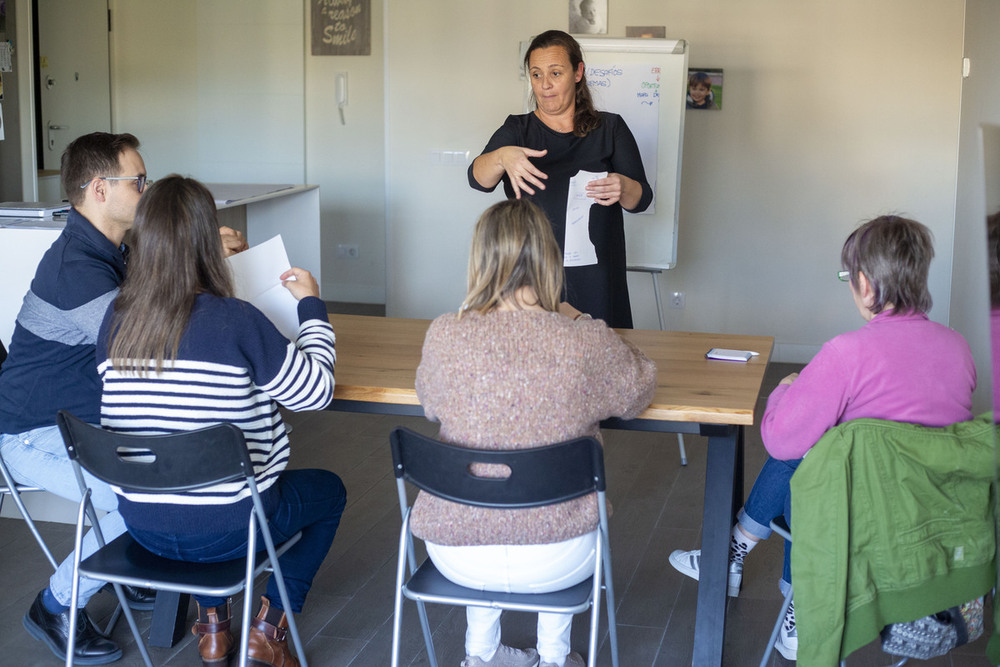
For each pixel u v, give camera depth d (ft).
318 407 6.78
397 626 6.45
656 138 15.25
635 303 19.51
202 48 24.32
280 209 17.25
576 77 10.75
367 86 23.76
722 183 18.81
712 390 7.21
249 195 14.94
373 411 7.46
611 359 5.92
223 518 6.55
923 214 18.15
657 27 18.52
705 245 19.11
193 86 24.56
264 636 7.47
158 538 6.67
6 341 10.36
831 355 6.34
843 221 18.51
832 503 5.97
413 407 7.36
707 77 18.40
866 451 5.95
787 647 8.07
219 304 6.37
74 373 7.77
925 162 17.97
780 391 6.81
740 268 19.07
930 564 5.95
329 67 23.84
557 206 10.71
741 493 9.12
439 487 5.94
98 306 7.45
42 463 7.82
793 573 6.13
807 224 18.67
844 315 18.84
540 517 5.92
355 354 8.25
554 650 6.87
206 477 6.17
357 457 13.32
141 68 24.75
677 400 6.91
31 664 8.00
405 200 20.30
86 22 24.59
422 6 19.51
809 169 18.45
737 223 18.92
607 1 18.66
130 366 6.34
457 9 19.38
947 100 17.69
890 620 6.03
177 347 6.31
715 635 7.36
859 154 18.21
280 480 7.18
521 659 7.78
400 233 20.44
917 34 17.61
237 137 24.59
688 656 8.19
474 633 7.05
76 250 7.63
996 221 5.41
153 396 6.37
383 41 21.75
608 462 13.15
